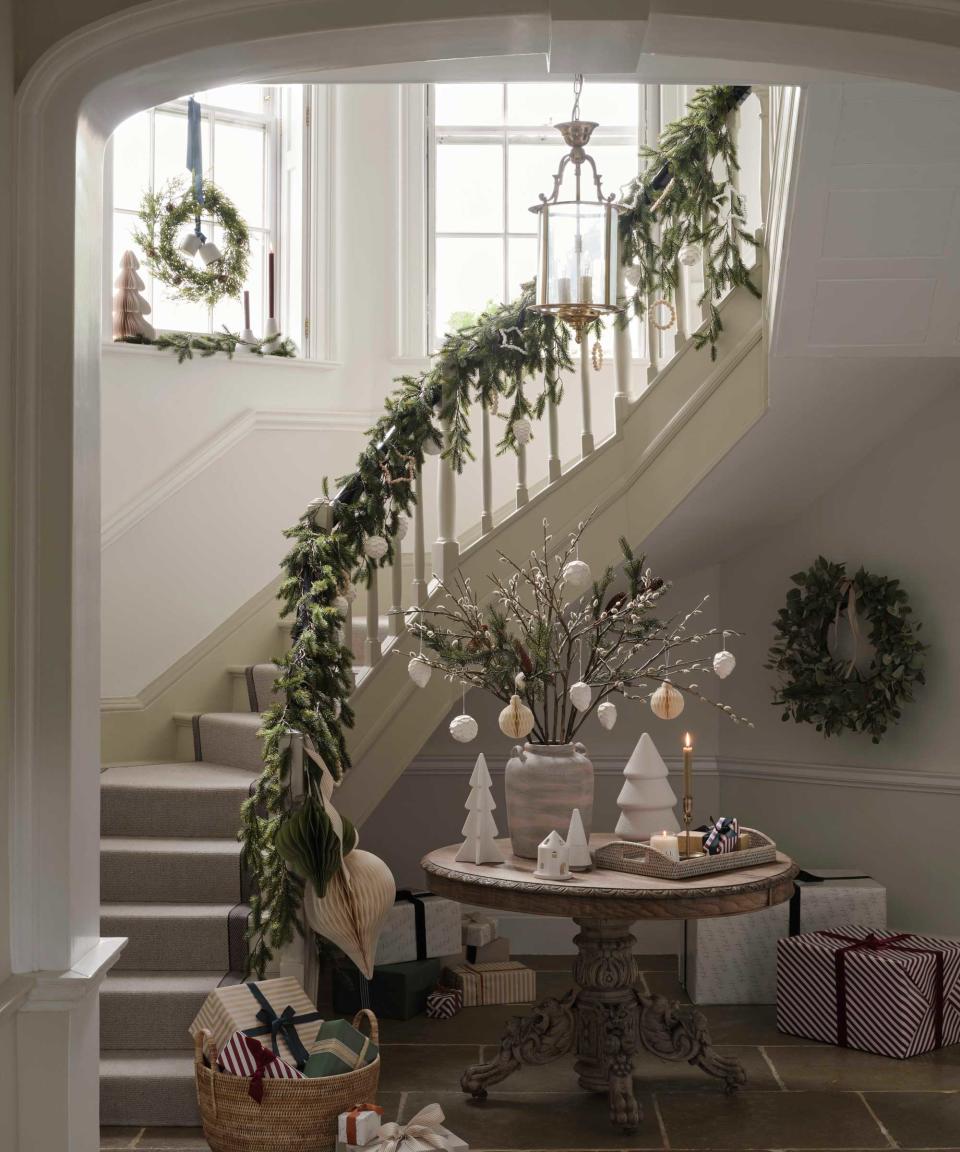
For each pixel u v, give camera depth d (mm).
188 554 5918
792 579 5516
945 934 5418
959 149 3916
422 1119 3467
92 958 2732
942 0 2609
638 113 6723
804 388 4719
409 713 4945
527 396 6516
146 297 6266
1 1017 2443
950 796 5406
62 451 2639
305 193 6652
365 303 6734
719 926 5102
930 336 4504
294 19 2598
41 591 2633
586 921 4094
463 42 2688
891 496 5535
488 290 6863
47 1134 2607
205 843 4652
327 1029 3695
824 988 4652
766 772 5875
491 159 6852
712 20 2596
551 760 4105
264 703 5738
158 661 5781
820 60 2783
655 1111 4047
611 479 4992
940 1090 4195
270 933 4219
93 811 2816
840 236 4172
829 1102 4105
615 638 5730
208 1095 3531
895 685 5281
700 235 4742
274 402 6363
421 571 4969
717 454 4809
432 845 5969
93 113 2736
